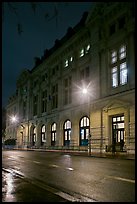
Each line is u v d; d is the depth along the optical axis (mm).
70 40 44000
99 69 36031
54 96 51625
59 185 9375
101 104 34812
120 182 9680
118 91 32062
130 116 29156
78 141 40688
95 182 9875
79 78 41969
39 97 58375
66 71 46406
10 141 72250
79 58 42125
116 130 32406
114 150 29562
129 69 30141
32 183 9258
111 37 34031
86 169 14258
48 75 53844
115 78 33188
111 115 33125
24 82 68625
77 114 41062
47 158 24297
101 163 18016
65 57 47188
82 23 44312
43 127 56344
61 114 46688
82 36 40781
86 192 8031
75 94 42719
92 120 36406
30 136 62250
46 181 10328
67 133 45406
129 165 16281
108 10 34031
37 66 61750
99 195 7543
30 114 63312
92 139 35875
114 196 7336
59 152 37344
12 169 14836
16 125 73812
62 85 47750
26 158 24453
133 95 28875
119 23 32938
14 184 9094
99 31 36438
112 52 34281
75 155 29219
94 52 37375
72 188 8758
